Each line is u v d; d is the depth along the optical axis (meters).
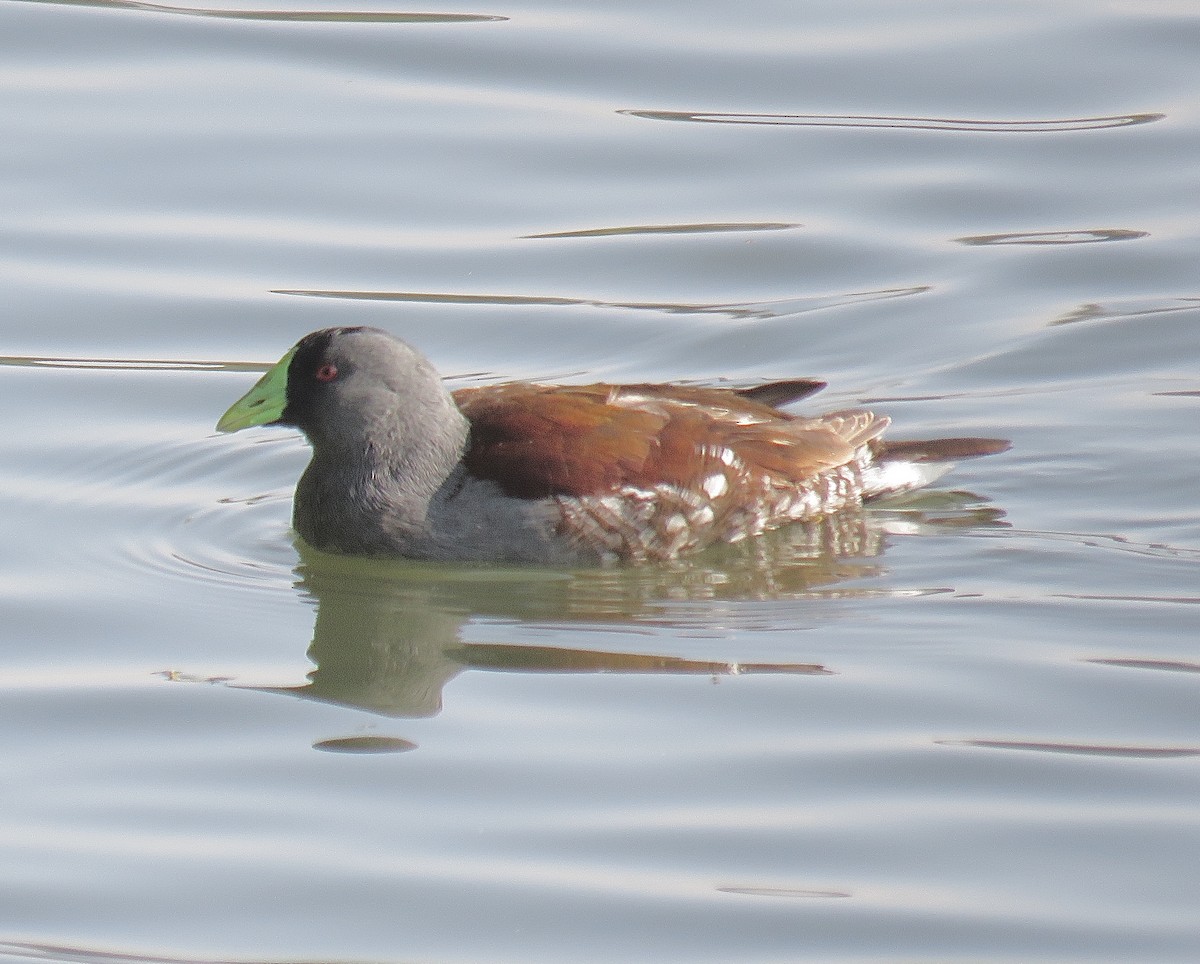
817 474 15.75
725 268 20.33
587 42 24.28
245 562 15.25
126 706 12.54
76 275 19.80
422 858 10.56
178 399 18.02
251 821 10.98
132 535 15.69
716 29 24.75
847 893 10.21
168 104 22.66
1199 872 10.33
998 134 22.53
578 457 14.84
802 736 11.94
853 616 13.88
